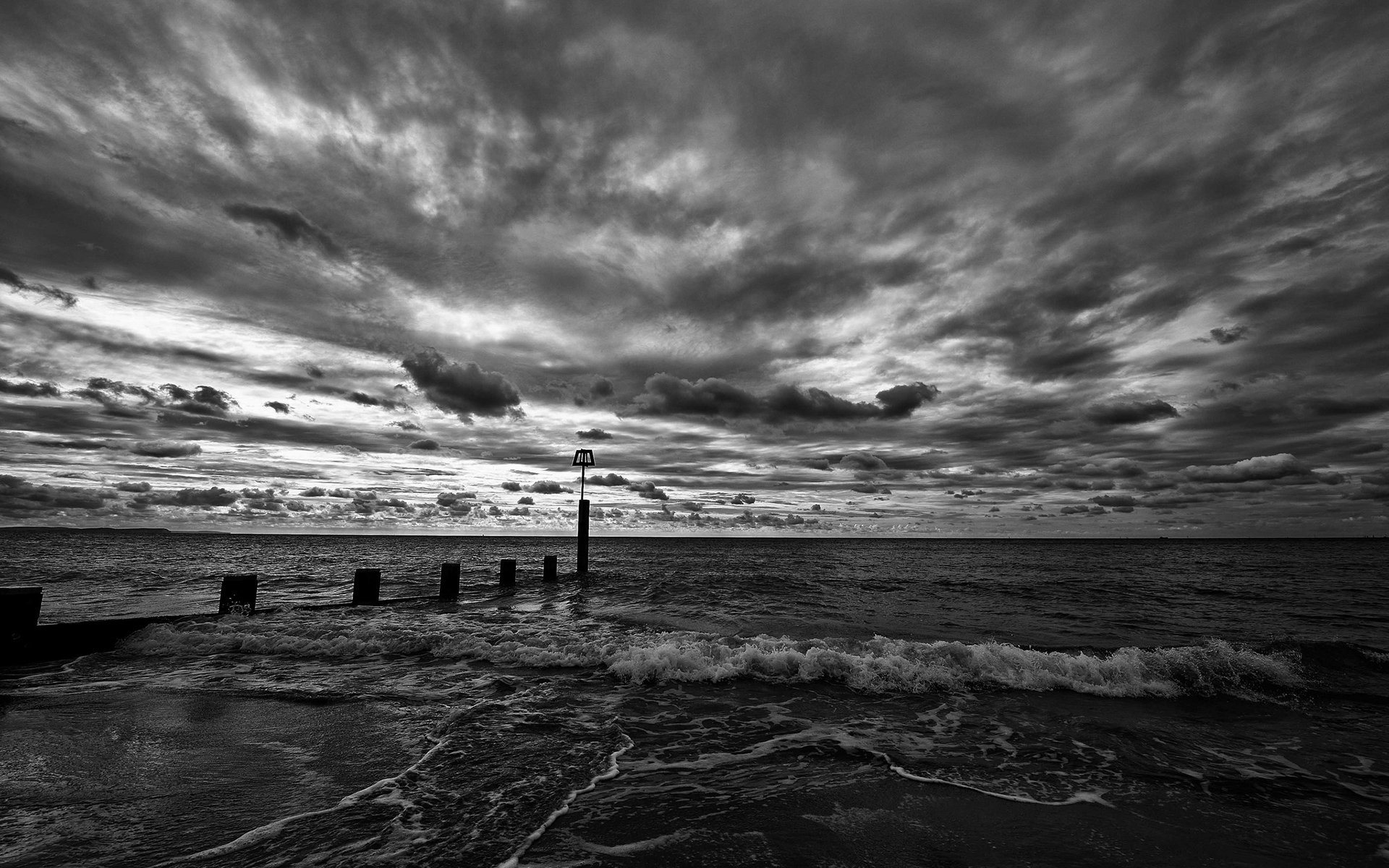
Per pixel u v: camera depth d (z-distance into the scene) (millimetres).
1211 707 7559
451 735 5961
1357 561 51750
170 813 4133
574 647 9625
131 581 26875
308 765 5098
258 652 10008
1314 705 7656
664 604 17766
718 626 13641
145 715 6539
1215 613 17875
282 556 53844
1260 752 5980
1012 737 6301
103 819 4031
